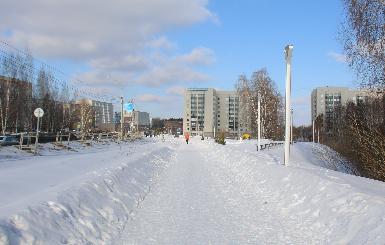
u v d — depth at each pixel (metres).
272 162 19.80
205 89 149.75
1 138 43.69
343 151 40.66
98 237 8.20
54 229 7.35
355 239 7.01
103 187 11.85
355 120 23.42
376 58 19.22
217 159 30.58
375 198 8.48
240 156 25.47
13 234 6.33
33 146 34.12
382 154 20.66
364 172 25.50
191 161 30.53
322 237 8.02
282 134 96.00
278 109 86.19
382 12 18.73
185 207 11.80
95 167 18.84
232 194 14.09
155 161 27.08
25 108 58.50
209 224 9.69
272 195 13.08
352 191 9.51
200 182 17.55
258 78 83.62
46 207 8.00
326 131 108.56
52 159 24.44
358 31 19.30
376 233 6.67
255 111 83.31
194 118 150.25
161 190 15.34
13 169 17.05
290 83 17.75
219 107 152.88
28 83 58.88
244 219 10.16
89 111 97.94
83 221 8.50
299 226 9.13
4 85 55.16
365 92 20.81
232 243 8.07
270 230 9.01
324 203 9.58
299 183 12.48
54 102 73.75
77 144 43.91
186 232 8.95
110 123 144.38
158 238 8.45
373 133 21.52
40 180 13.20
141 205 12.18
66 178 14.03
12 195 9.84
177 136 113.62
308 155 44.19
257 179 16.44
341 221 8.17
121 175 15.12
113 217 9.85
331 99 111.25
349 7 19.53
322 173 13.95
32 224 6.97
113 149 43.84
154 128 172.75
